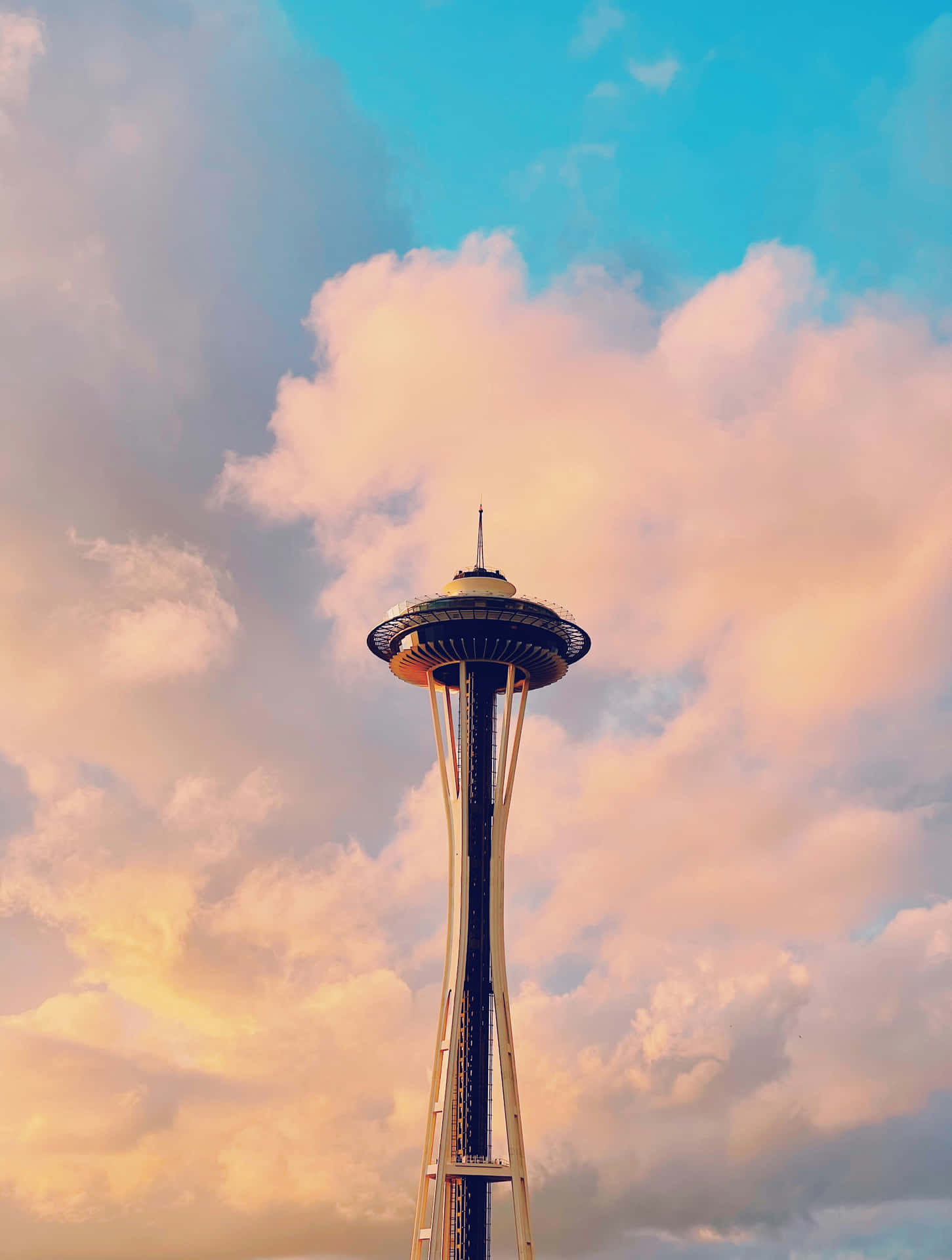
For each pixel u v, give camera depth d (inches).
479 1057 7829.7
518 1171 7593.5
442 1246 7455.7
